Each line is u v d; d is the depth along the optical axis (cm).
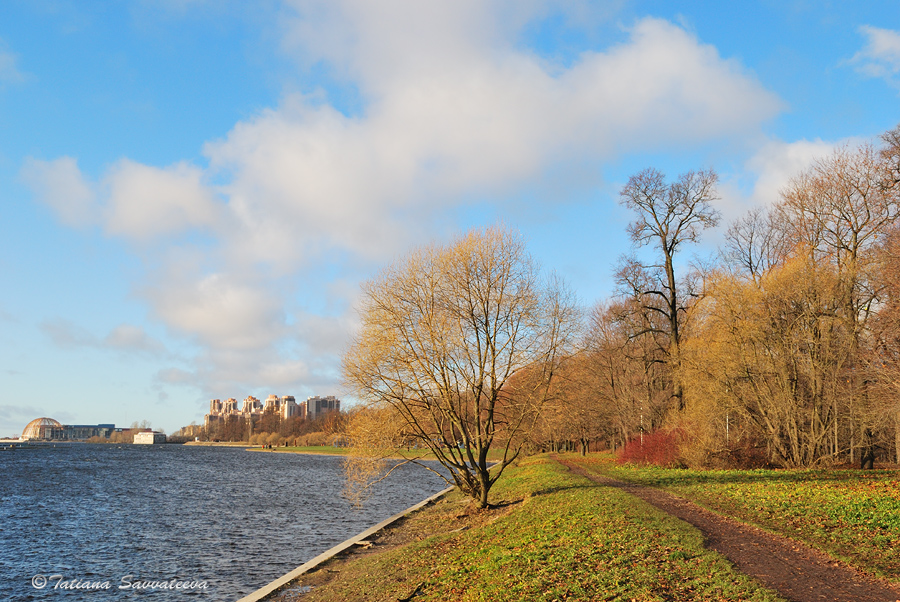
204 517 3856
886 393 2950
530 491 3020
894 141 3334
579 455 6800
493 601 1260
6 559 2644
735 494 2431
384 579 1767
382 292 2802
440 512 3309
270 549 2795
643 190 4169
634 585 1202
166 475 8069
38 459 13362
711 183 3997
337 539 3036
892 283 2939
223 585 2181
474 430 3005
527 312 2797
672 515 1973
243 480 7112
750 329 3509
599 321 6381
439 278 2831
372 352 2705
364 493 5069
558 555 1526
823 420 3466
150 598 2031
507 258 2834
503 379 2845
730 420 3759
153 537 3138
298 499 4897
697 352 3797
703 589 1147
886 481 2586
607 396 6044
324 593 1744
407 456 2864
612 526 1773
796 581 1178
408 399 2747
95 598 2053
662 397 5409
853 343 3288
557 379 2903
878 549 1425
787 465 3512
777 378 3519
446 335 2755
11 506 4600
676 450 3906
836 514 1836
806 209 3662
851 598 1066
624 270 4397
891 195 3328
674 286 4109
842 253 3572
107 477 7750
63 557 2675
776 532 1653
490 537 2075
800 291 3381
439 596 1441
